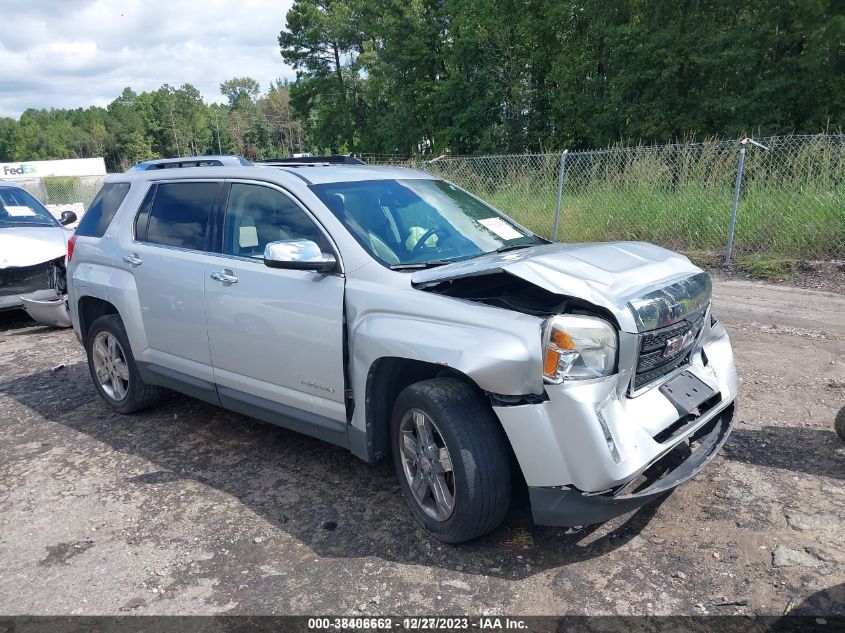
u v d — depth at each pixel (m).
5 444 4.66
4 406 5.45
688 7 23.48
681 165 11.25
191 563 3.09
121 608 2.79
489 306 2.92
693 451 3.18
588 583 2.79
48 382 6.02
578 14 28.88
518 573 2.89
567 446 2.68
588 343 2.69
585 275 2.92
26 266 7.59
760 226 9.90
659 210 11.05
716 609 2.59
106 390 5.15
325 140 50.41
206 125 135.38
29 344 7.48
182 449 4.42
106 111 151.88
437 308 3.00
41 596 2.90
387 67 39.41
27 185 21.98
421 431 3.11
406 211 3.85
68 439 4.69
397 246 3.55
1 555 3.25
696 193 10.84
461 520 2.93
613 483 2.66
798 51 21.98
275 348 3.69
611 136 26.83
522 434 2.74
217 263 4.02
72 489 3.91
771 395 4.68
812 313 6.91
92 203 5.32
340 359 3.37
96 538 3.36
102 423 4.96
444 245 3.70
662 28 24.06
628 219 11.33
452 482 3.00
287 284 3.60
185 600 2.82
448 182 4.48
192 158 5.22
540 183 12.41
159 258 4.39
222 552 3.17
